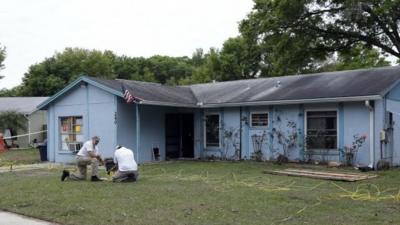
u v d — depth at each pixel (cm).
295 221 776
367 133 1769
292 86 2116
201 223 762
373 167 1695
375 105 1753
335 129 1867
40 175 1561
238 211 863
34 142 3741
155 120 2206
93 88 2102
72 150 2195
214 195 1059
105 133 2058
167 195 1061
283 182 1312
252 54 2847
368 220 784
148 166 1861
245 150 2131
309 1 2225
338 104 1852
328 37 2455
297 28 2366
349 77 2028
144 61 7344
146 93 2084
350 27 2391
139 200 991
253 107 2103
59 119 2244
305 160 1931
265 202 961
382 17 2267
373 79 1883
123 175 1323
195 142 2297
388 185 1239
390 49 2502
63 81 5944
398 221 775
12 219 836
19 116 3797
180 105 2100
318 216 816
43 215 850
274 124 2038
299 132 1958
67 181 1350
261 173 1560
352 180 1316
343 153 1828
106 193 1095
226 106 2136
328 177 1377
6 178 1462
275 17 2309
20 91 6122
